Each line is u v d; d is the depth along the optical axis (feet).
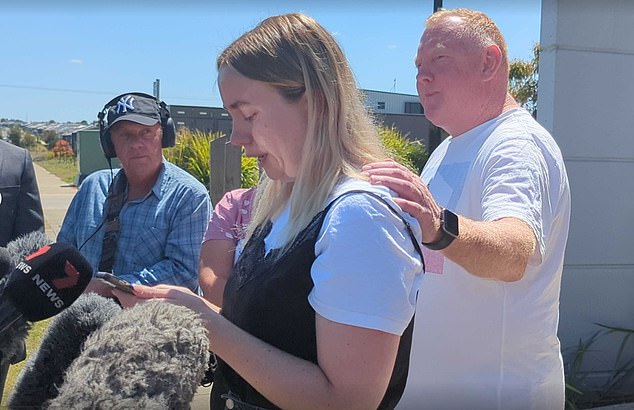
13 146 10.03
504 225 5.68
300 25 3.98
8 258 3.68
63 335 3.82
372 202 3.68
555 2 12.18
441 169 7.47
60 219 38.93
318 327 3.67
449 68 7.31
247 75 3.90
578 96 12.39
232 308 4.25
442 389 6.63
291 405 3.68
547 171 6.45
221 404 4.39
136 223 8.80
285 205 4.43
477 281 6.46
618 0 12.35
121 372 2.93
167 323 3.19
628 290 12.93
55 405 2.92
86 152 66.18
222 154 17.69
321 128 3.98
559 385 6.82
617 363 12.82
